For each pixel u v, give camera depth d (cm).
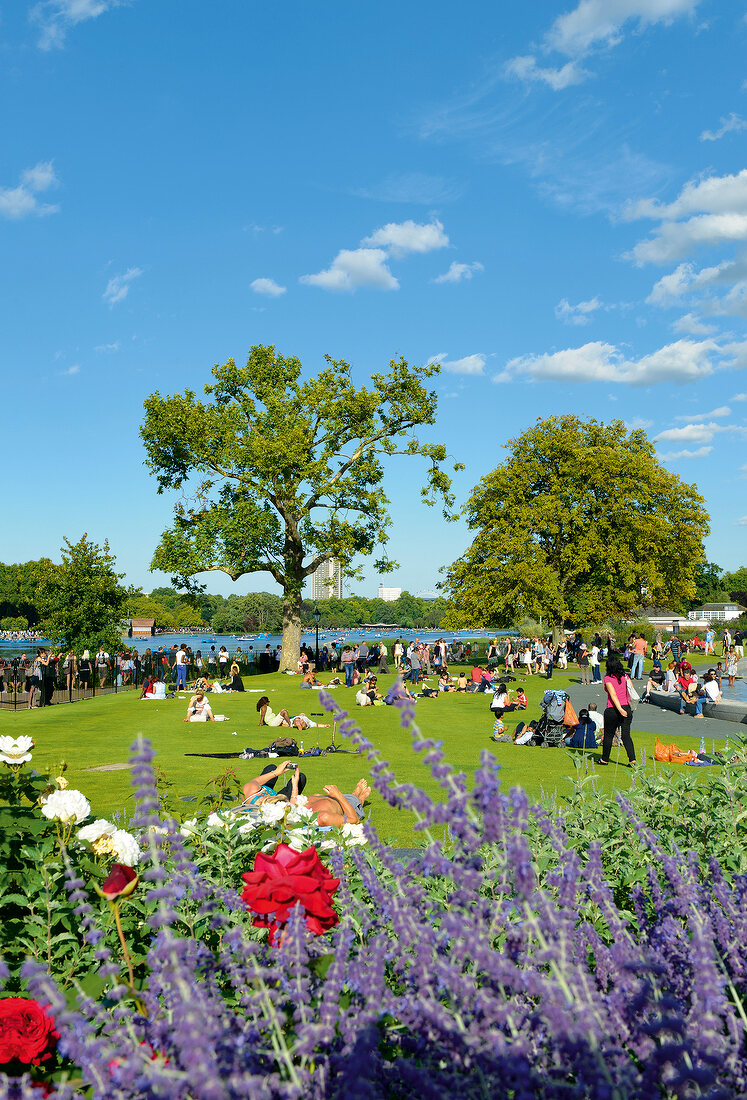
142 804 169
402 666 3959
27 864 378
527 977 165
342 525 4603
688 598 6650
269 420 4622
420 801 177
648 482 5772
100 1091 153
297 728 2103
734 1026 182
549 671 4394
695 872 274
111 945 316
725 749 612
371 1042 168
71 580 4069
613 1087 146
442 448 4694
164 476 4597
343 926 223
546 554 5550
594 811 481
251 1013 195
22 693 3412
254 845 384
